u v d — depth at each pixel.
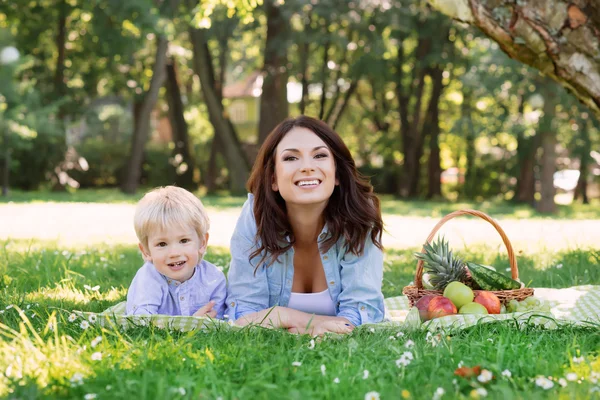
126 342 3.16
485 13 5.01
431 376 2.74
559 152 33.72
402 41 27.08
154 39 28.97
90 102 32.75
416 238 11.10
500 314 3.89
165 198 4.14
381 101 33.66
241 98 54.28
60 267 6.18
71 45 30.50
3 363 2.82
